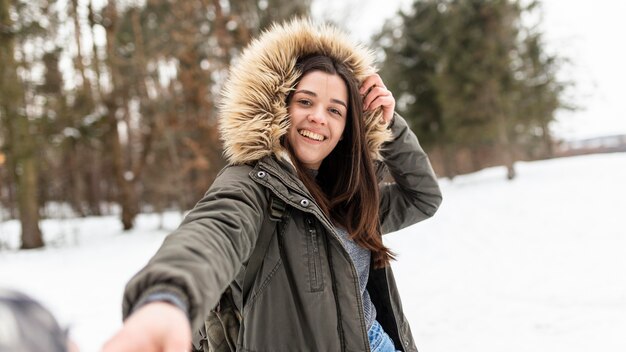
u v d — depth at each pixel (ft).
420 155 5.54
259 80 4.18
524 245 22.81
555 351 10.89
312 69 4.50
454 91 61.82
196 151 49.34
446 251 24.09
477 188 55.36
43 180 73.61
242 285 3.91
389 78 70.59
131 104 61.52
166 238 2.80
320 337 3.84
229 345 4.12
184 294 2.20
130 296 2.18
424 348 12.10
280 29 4.66
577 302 13.84
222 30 47.01
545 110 61.57
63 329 1.27
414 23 70.49
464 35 60.59
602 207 29.30
